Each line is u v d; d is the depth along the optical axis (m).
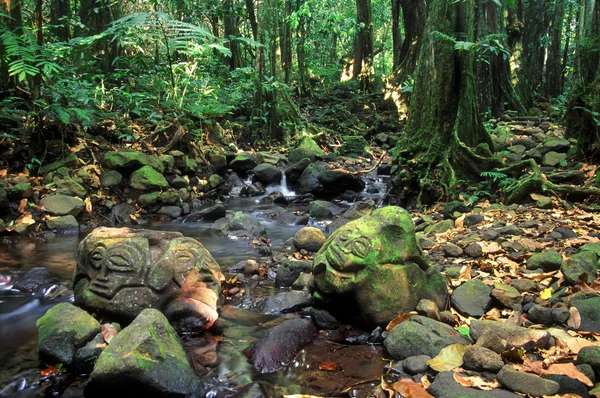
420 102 8.20
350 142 13.29
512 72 15.72
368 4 20.80
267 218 8.04
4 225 6.25
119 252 3.60
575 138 8.22
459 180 7.34
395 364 3.05
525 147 9.16
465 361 2.84
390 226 3.63
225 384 2.91
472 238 5.10
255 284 4.72
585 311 3.28
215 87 12.83
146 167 8.11
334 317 3.74
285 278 4.66
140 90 11.16
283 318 3.91
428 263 3.80
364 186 10.09
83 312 3.24
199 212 7.67
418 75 8.27
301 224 7.60
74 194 7.27
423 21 18.22
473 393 2.49
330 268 3.63
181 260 3.68
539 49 19.31
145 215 7.69
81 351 3.00
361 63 21.20
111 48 12.18
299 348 3.33
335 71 21.39
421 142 8.02
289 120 13.48
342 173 9.76
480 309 3.61
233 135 12.31
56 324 3.12
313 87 20.48
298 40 18.22
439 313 3.54
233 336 3.57
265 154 11.63
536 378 2.53
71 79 9.26
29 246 5.89
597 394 2.42
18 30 7.93
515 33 15.55
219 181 9.84
